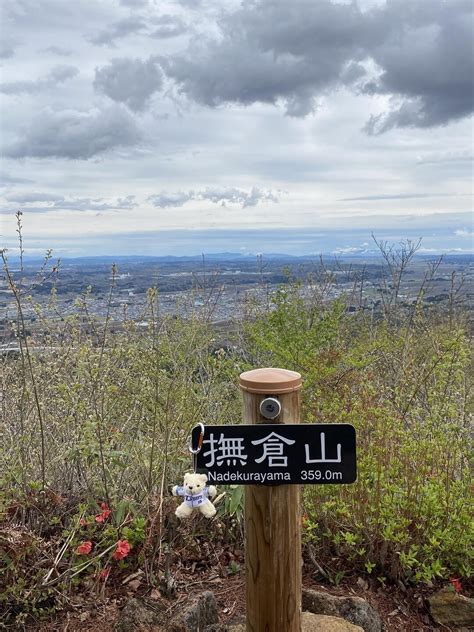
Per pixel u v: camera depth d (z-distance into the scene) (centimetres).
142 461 203
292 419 109
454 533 169
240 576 176
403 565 168
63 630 149
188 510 149
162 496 180
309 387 222
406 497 178
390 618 162
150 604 154
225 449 108
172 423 207
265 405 107
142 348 219
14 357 226
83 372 204
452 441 189
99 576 161
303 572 180
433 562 170
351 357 252
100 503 188
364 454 183
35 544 156
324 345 274
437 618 162
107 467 195
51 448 205
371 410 191
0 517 164
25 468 186
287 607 113
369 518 176
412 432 196
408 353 281
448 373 217
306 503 184
